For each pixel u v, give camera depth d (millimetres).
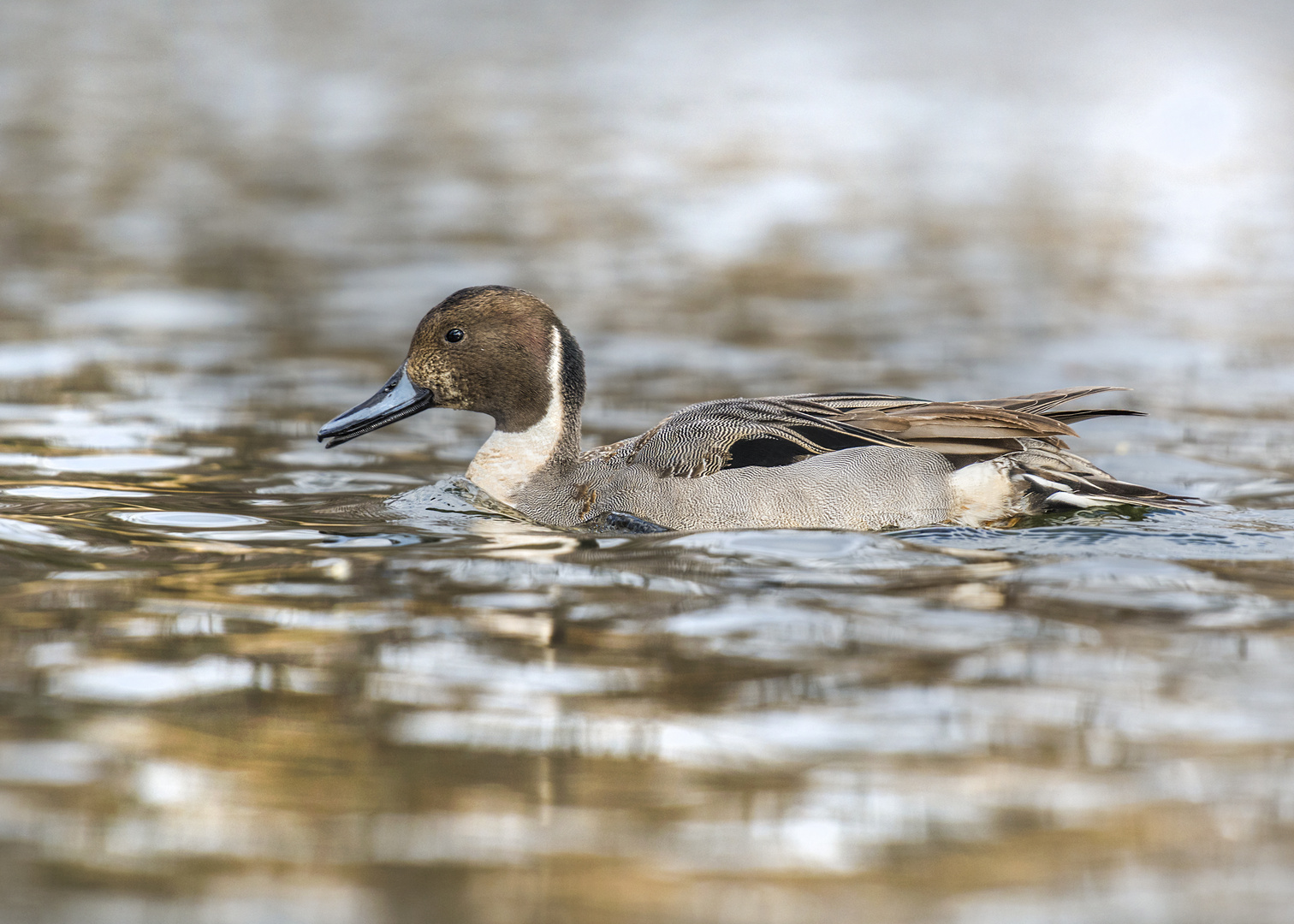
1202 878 6020
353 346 18922
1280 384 17375
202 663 8164
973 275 24062
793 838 6348
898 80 54062
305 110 43781
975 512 11688
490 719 7477
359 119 42531
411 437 15195
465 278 23391
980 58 60719
